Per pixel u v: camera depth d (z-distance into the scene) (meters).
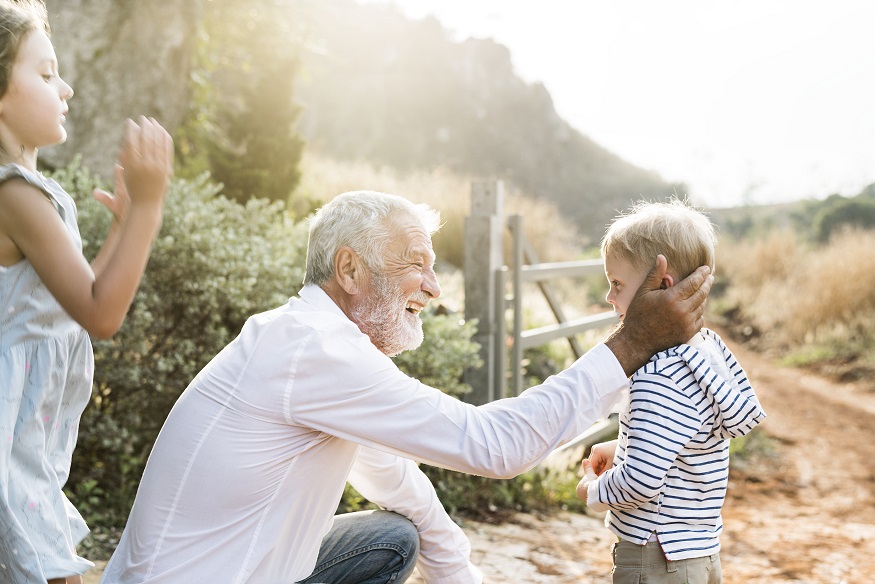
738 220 31.91
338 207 2.02
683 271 2.20
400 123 45.78
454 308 6.82
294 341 1.86
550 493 5.17
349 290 1.99
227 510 1.87
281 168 8.47
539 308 9.63
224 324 4.61
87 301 1.69
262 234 5.12
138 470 4.30
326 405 1.85
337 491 2.02
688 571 2.12
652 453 2.03
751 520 5.36
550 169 49.47
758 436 7.93
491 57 52.69
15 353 1.75
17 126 1.78
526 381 7.36
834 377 11.32
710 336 2.46
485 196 5.29
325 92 44.91
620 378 1.96
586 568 4.01
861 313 12.85
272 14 10.04
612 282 2.32
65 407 1.97
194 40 8.10
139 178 1.71
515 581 3.75
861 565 4.38
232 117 8.47
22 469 1.79
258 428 1.86
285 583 1.95
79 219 4.20
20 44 1.75
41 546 1.79
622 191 47.56
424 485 2.37
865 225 24.39
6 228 1.70
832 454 7.54
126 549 1.97
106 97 7.19
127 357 4.24
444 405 1.91
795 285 15.54
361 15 50.34
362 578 2.24
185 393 1.97
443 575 2.42
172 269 4.32
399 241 1.98
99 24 7.12
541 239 15.19
